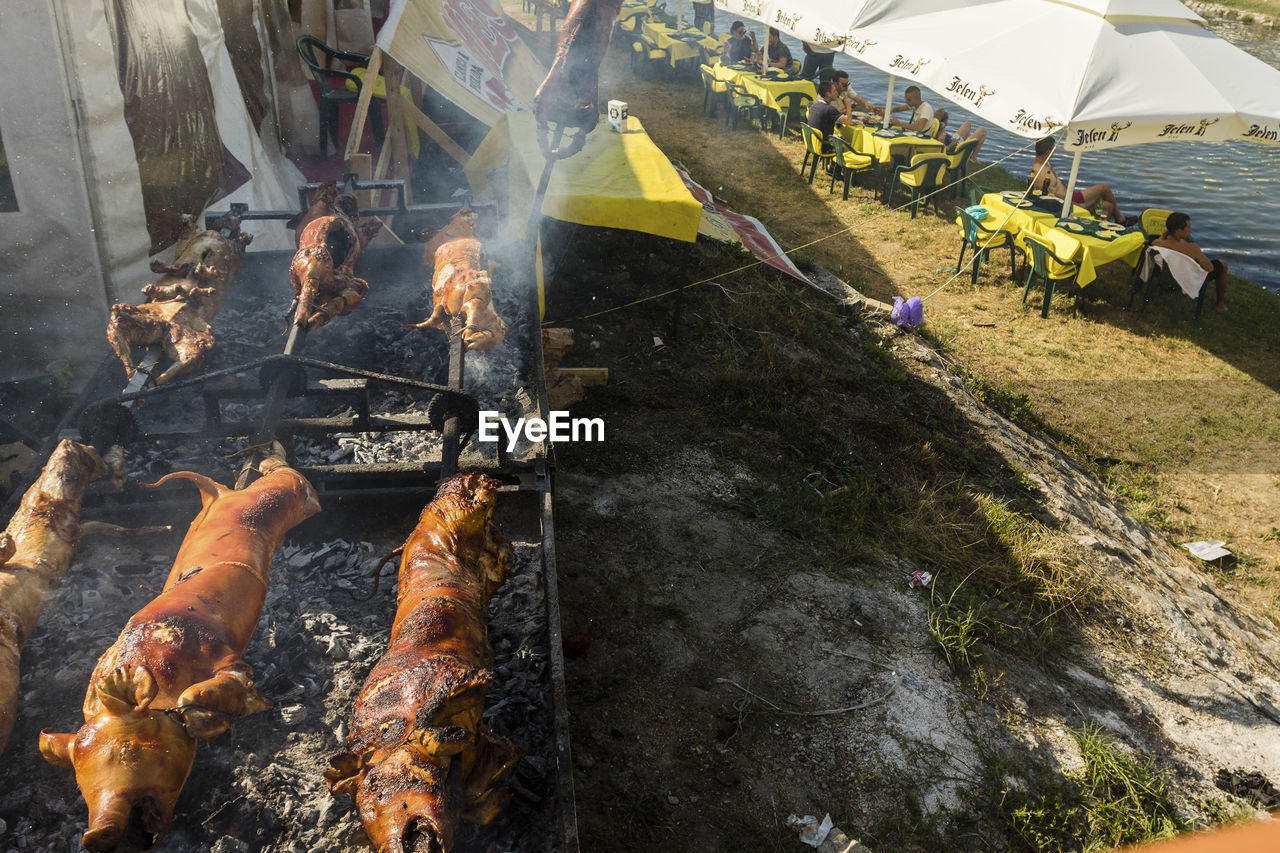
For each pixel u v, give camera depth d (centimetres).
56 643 367
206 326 488
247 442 504
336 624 392
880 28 1215
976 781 465
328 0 1077
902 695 507
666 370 812
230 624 312
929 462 767
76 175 572
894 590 597
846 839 422
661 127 1758
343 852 300
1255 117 942
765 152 1667
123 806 253
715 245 1084
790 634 538
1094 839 451
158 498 409
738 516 639
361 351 601
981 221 1194
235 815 309
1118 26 1007
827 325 983
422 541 350
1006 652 569
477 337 499
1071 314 1144
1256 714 573
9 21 526
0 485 447
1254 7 3422
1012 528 689
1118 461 887
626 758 441
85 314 610
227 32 770
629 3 2425
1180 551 784
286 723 344
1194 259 1122
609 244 1035
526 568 445
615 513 615
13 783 315
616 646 506
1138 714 549
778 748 462
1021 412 923
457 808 259
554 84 559
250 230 784
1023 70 1010
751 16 1493
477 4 1069
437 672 283
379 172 820
